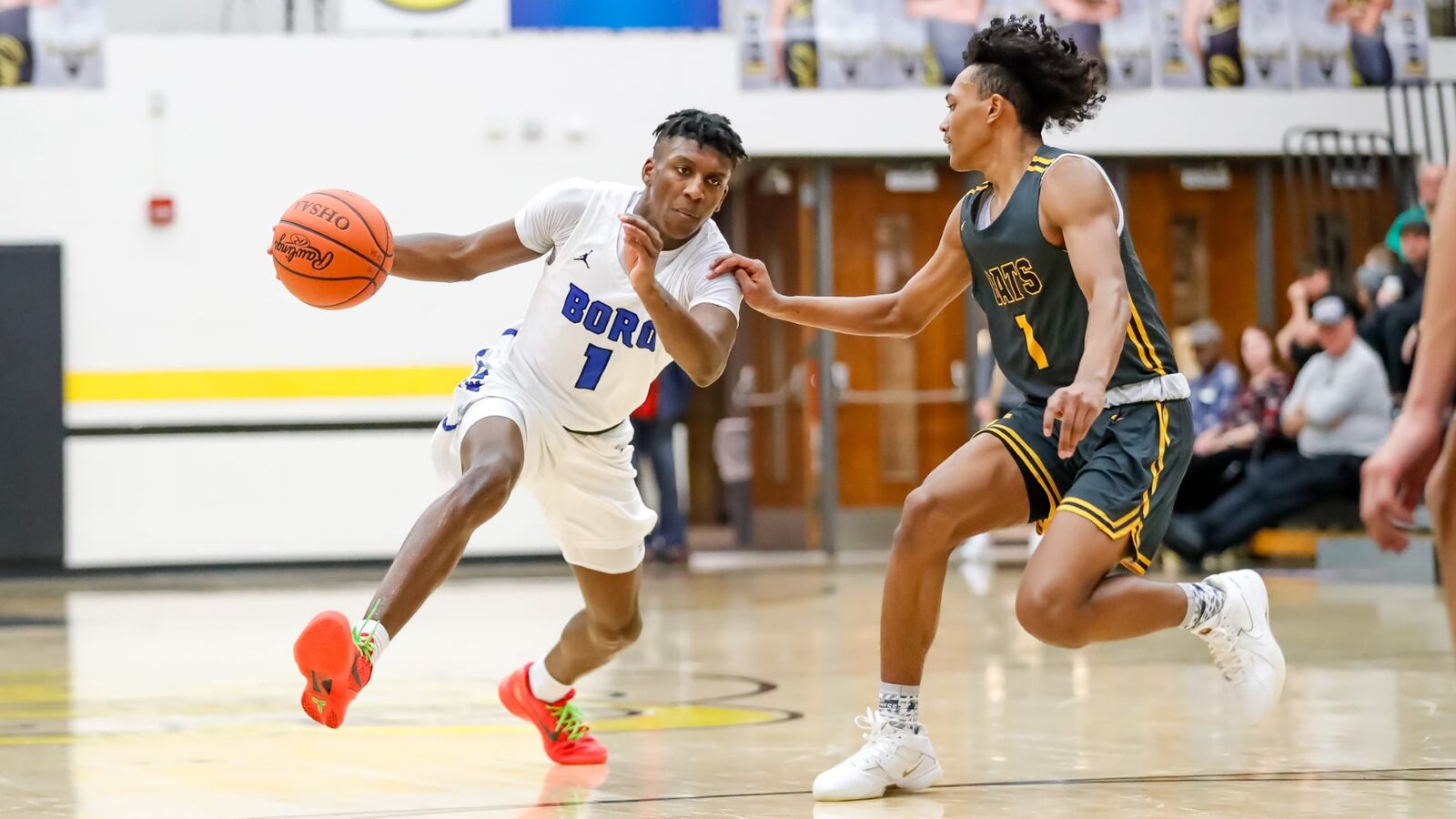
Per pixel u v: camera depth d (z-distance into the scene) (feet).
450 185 62.90
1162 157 66.80
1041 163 17.69
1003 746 21.21
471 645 36.45
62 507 60.54
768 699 26.71
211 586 56.44
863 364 67.67
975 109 18.11
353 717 25.35
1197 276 68.59
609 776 19.29
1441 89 57.82
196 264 61.41
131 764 20.62
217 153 61.57
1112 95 65.77
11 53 60.39
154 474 61.26
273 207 61.93
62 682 30.60
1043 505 18.11
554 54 63.31
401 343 62.34
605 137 63.72
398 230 62.59
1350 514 54.54
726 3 65.26
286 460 61.93
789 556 67.15
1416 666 29.32
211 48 61.46
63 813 17.06
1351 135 60.34
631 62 63.82
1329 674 28.32
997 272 18.07
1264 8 66.33
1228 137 66.28
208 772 19.97
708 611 44.21
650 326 18.92
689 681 29.30
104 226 61.00
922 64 65.10
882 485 68.03
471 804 17.34
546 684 20.30
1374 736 21.62
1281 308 68.49
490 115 62.95
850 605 45.52
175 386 61.31
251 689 29.37
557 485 19.39
